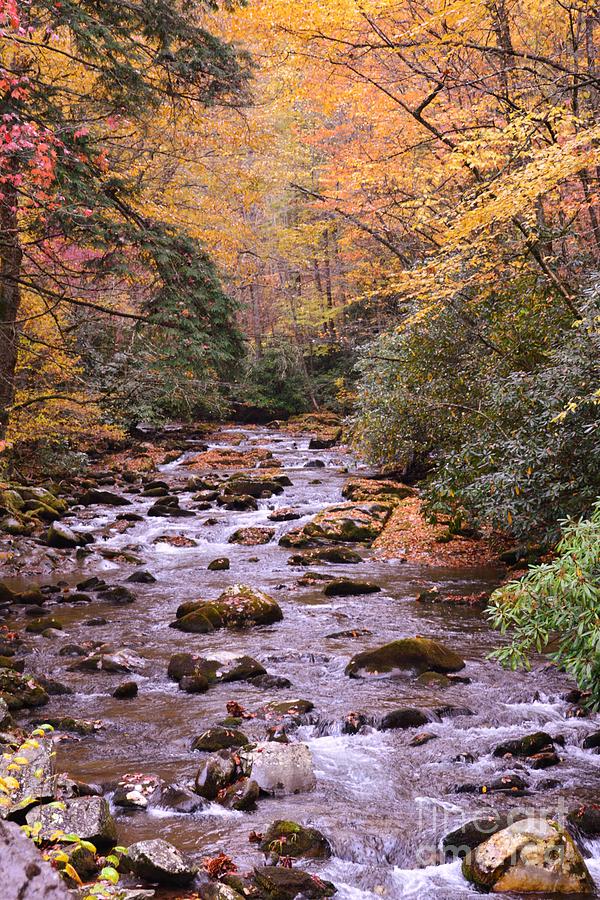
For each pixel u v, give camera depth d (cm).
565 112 934
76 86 1384
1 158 791
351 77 1220
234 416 3534
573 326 909
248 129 1633
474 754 557
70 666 768
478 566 1215
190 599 1053
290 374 3575
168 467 2350
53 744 550
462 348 1238
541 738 565
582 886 395
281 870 394
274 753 521
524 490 930
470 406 1199
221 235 1758
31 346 1477
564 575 503
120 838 433
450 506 1118
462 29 916
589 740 571
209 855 416
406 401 1329
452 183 1328
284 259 3100
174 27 1191
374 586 1067
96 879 376
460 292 1170
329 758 557
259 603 934
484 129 999
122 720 635
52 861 318
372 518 1490
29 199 1061
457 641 841
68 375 1533
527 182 805
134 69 1166
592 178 1069
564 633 523
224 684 726
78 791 473
